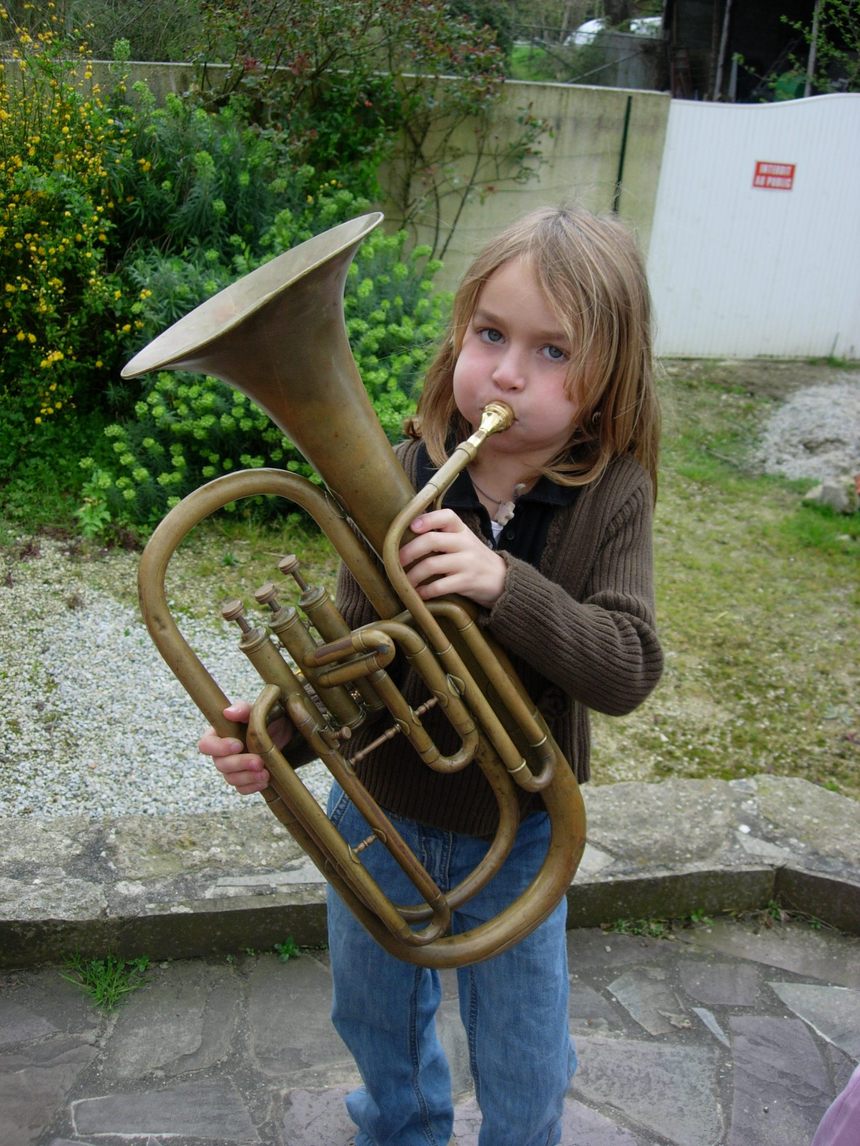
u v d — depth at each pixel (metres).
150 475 4.54
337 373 1.11
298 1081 2.06
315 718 1.21
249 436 4.57
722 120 7.29
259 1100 2.02
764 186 7.54
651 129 7.14
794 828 2.71
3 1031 2.14
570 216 1.31
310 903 2.34
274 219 5.23
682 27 13.48
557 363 1.26
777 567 4.84
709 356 8.02
